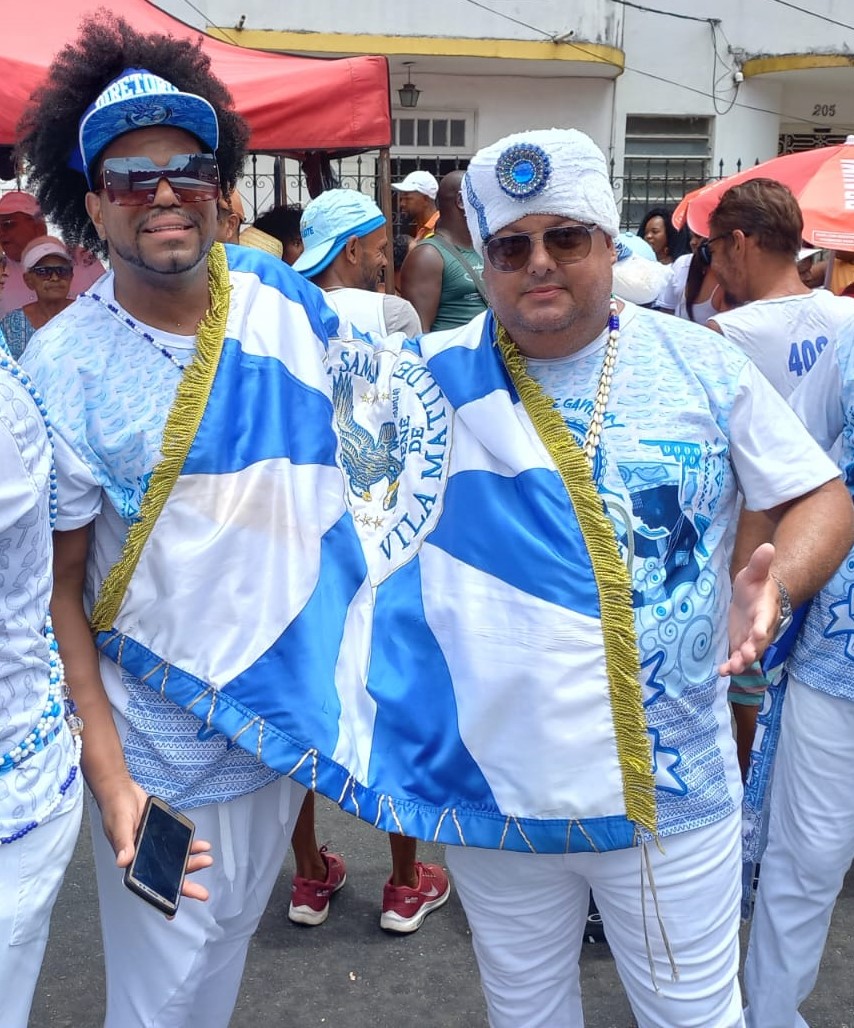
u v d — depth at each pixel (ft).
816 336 8.77
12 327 13.97
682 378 5.52
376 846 10.98
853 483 7.07
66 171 6.18
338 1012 8.50
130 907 6.07
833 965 9.02
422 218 23.18
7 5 12.75
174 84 6.05
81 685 5.69
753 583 5.07
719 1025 5.76
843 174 13.83
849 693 6.84
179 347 5.85
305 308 6.34
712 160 37.32
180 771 5.81
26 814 4.69
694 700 5.46
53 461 5.01
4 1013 4.84
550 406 5.53
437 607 5.71
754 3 36.14
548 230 5.24
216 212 5.88
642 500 5.36
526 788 5.46
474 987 8.80
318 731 5.68
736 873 5.78
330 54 33.09
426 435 5.92
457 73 35.09
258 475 5.75
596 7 33.71
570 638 5.32
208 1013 6.72
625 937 5.80
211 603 5.68
